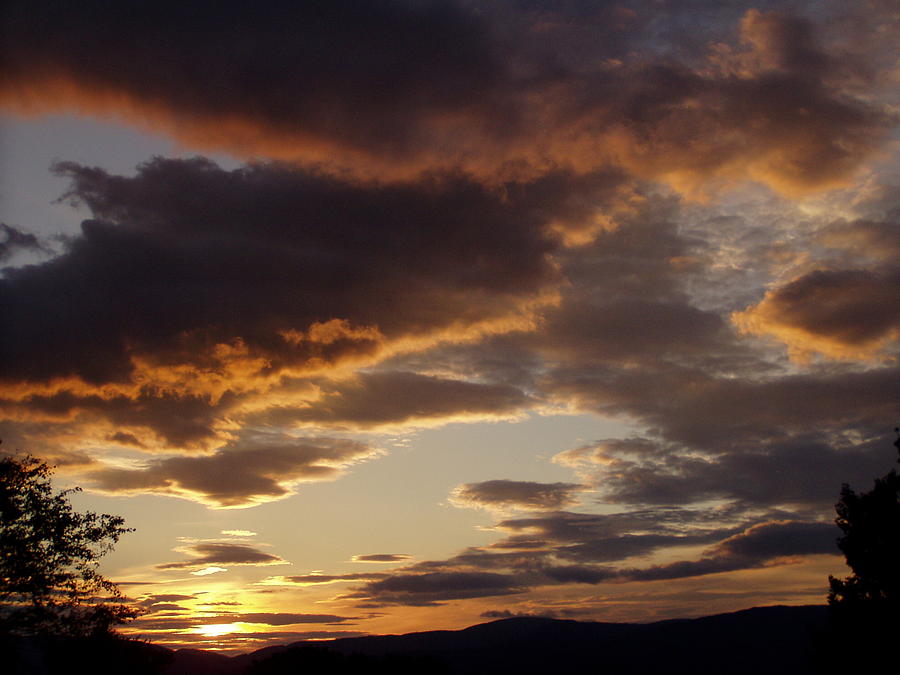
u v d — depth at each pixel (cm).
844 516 2903
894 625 2636
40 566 2859
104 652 3138
